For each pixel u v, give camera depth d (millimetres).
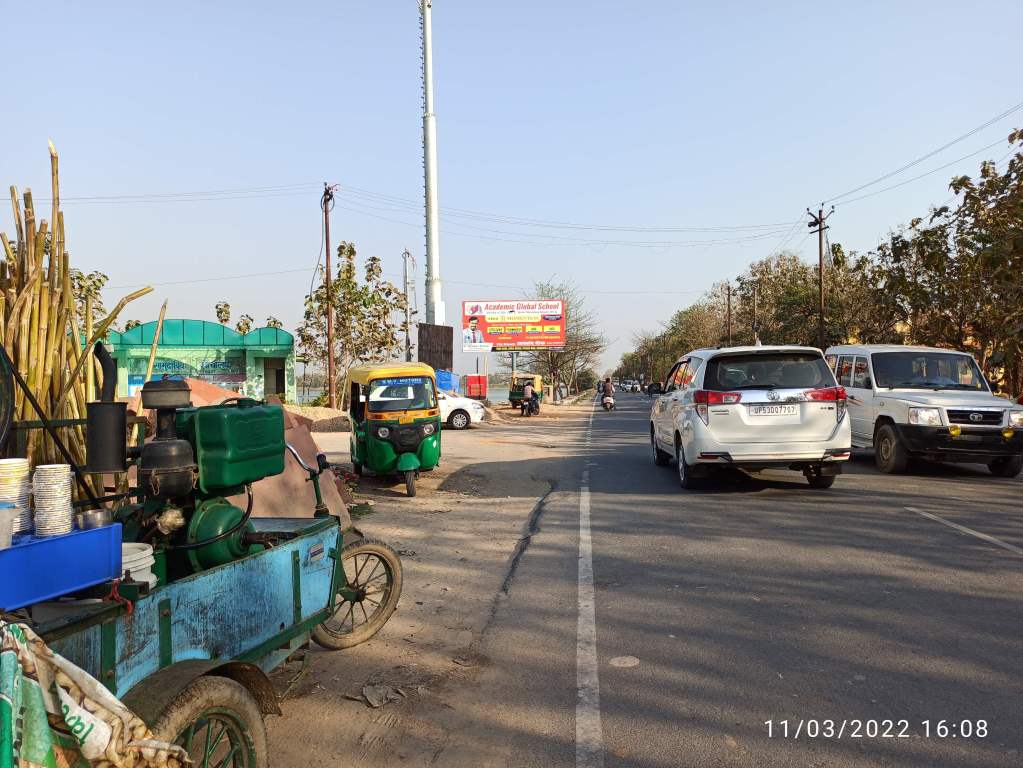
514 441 21734
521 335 48812
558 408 49562
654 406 14188
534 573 6844
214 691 2828
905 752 3527
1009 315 17344
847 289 37875
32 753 2164
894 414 12312
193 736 2828
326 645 4957
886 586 6082
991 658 4586
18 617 2490
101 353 3477
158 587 2900
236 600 3412
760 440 9969
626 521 8984
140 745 2369
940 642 4859
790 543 7582
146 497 3723
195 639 3102
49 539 2619
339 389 34938
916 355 13516
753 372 10133
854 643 4879
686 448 10555
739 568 6730
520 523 9266
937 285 22828
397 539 8391
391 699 4223
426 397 11758
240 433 3824
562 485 12336
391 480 12922
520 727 3875
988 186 19656
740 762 3471
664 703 4098
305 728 3912
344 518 8438
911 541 7535
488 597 6168
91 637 2523
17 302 3971
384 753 3646
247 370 32031
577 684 4371
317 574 4305
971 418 11695
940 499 9883
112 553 2859
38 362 4012
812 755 3514
